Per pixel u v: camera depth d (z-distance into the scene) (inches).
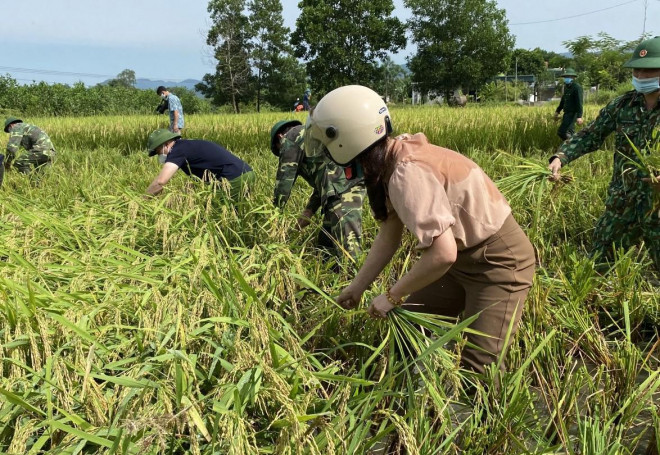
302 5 2413.9
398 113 709.9
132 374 90.9
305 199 232.4
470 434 98.1
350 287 121.7
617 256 171.5
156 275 130.7
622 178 173.2
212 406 87.6
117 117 909.2
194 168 204.5
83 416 87.7
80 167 380.2
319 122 101.1
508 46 2341.3
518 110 714.8
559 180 192.7
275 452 81.3
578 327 138.6
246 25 2596.0
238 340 91.3
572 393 107.9
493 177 292.4
